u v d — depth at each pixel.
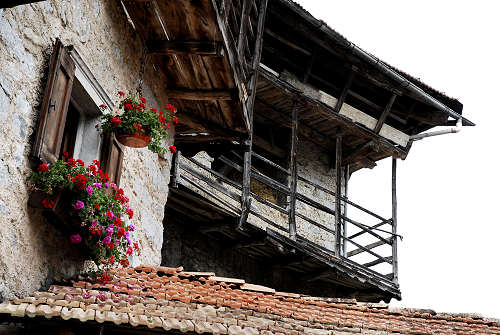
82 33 5.97
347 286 14.20
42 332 4.68
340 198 13.40
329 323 6.11
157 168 8.04
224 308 5.72
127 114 6.10
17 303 4.52
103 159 6.11
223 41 6.98
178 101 8.38
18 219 4.76
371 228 14.08
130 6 6.75
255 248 12.59
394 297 13.91
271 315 5.92
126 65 7.01
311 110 13.86
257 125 14.88
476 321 6.79
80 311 4.62
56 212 4.97
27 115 4.91
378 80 13.67
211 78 7.72
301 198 12.60
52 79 5.11
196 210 11.31
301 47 13.26
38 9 5.16
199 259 12.02
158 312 5.02
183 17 6.70
